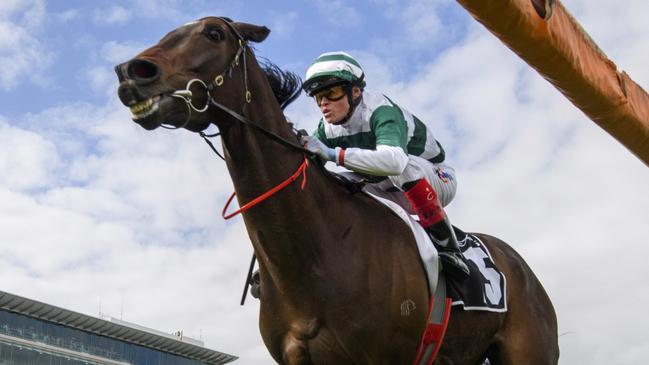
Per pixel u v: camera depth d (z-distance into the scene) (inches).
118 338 1553.9
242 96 131.4
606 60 118.7
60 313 1414.9
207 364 1759.4
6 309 1346.0
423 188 149.3
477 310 151.0
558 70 108.4
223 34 131.3
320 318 130.4
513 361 158.7
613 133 131.0
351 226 135.8
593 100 118.7
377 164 136.3
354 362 131.3
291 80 146.4
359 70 151.9
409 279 136.3
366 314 130.8
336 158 135.6
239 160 129.9
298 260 129.5
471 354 154.4
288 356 135.3
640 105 129.2
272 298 136.0
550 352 164.1
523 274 168.2
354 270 132.1
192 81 124.2
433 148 162.9
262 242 131.3
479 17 93.1
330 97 151.3
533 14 96.1
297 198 130.6
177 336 1743.4
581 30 109.4
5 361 1309.1
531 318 162.9
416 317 135.7
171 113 122.1
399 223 142.6
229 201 143.7
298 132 138.7
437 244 149.7
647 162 142.3
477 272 154.9
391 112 149.8
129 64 119.8
